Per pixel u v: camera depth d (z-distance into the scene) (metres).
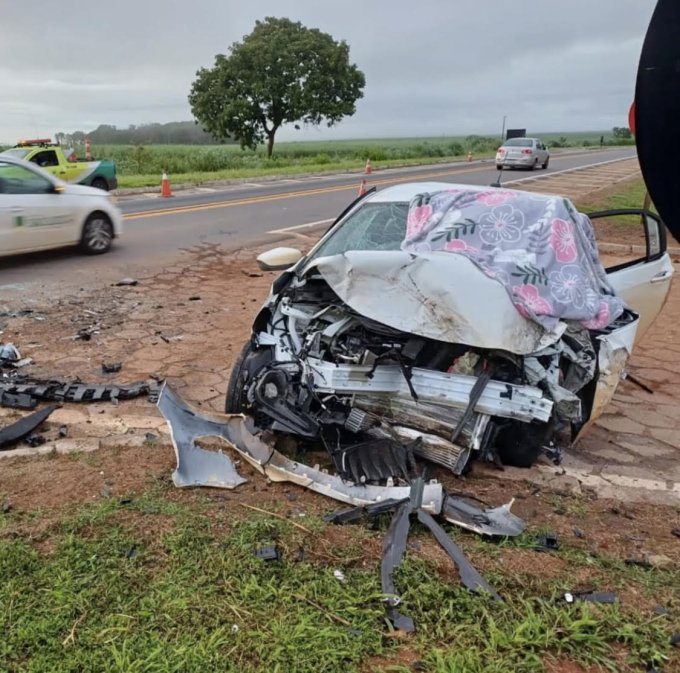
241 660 2.25
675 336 6.89
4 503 3.22
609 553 3.04
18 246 9.13
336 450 3.63
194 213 15.33
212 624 2.41
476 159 45.50
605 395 3.81
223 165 32.22
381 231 4.53
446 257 3.64
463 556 2.84
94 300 7.64
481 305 3.36
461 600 2.58
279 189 22.05
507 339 3.29
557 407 3.46
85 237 10.09
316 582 2.67
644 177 1.74
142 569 2.72
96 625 2.39
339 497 3.36
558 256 3.87
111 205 10.53
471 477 3.75
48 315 6.95
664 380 5.67
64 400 4.65
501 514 3.20
